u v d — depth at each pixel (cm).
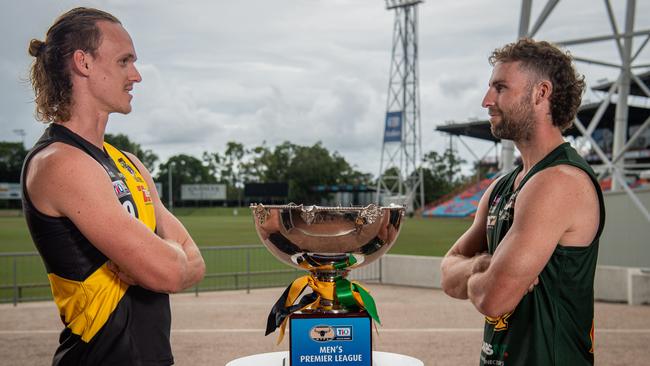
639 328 853
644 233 1440
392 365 214
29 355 726
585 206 200
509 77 213
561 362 202
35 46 196
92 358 188
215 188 11206
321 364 185
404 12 6919
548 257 196
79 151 187
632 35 1464
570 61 215
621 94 1989
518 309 206
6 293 1391
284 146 12394
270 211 188
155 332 199
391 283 1459
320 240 189
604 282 1136
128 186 206
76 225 183
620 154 1659
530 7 1537
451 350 734
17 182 10769
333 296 195
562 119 213
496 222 224
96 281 189
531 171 210
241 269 1809
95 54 194
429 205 8269
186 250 221
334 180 12181
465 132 7906
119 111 203
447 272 236
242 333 846
